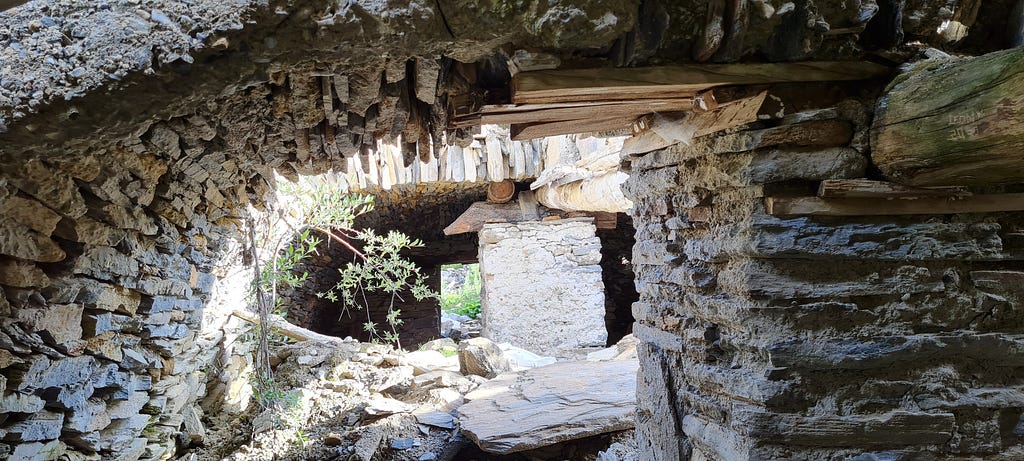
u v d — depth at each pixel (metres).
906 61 1.70
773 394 1.69
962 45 1.86
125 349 2.52
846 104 1.70
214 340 3.83
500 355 5.04
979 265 1.75
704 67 1.65
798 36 1.59
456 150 5.70
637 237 2.74
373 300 9.98
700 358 2.07
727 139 1.82
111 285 2.25
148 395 2.86
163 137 1.84
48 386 2.02
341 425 4.13
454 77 1.72
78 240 1.95
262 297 3.91
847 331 1.70
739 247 1.77
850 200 1.68
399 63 1.59
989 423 1.70
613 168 4.39
